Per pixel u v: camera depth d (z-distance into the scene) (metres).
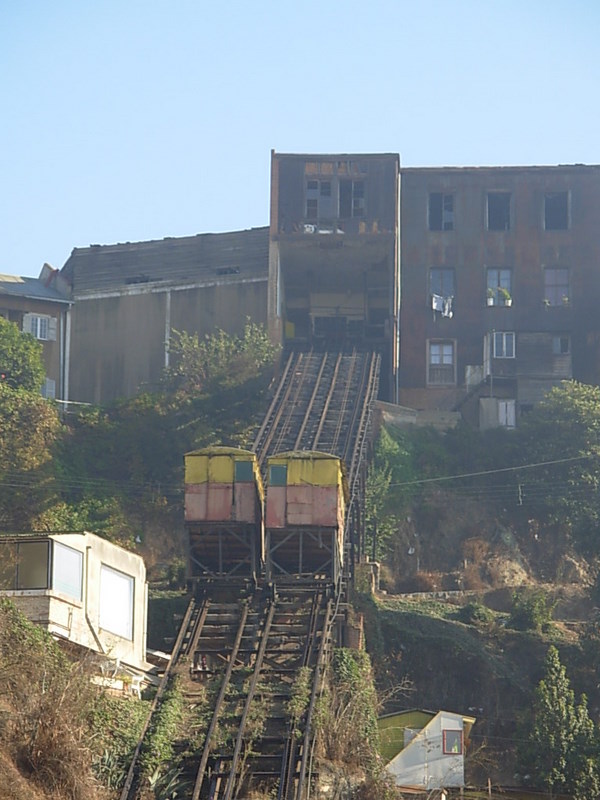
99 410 147.25
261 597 106.31
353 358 157.75
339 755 85.25
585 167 169.12
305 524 107.56
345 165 163.50
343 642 104.25
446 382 164.25
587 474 146.62
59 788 71.69
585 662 115.56
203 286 162.88
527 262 167.38
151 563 132.25
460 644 116.81
